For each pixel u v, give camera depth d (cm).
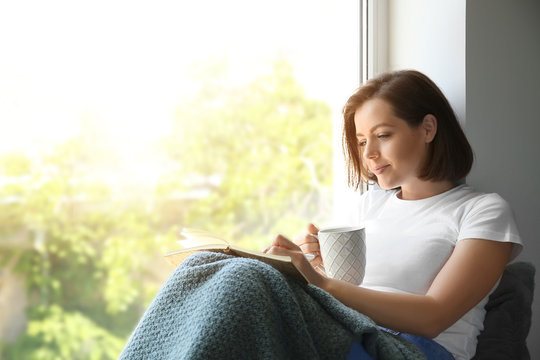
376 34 175
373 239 145
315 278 117
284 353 99
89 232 372
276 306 99
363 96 140
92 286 377
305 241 142
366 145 138
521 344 135
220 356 93
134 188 381
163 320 102
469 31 153
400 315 115
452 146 139
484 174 159
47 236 361
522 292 136
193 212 398
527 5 167
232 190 405
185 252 115
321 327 102
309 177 417
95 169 369
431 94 138
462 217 133
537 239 174
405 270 135
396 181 138
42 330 366
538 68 172
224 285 97
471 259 122
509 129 164
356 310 115
